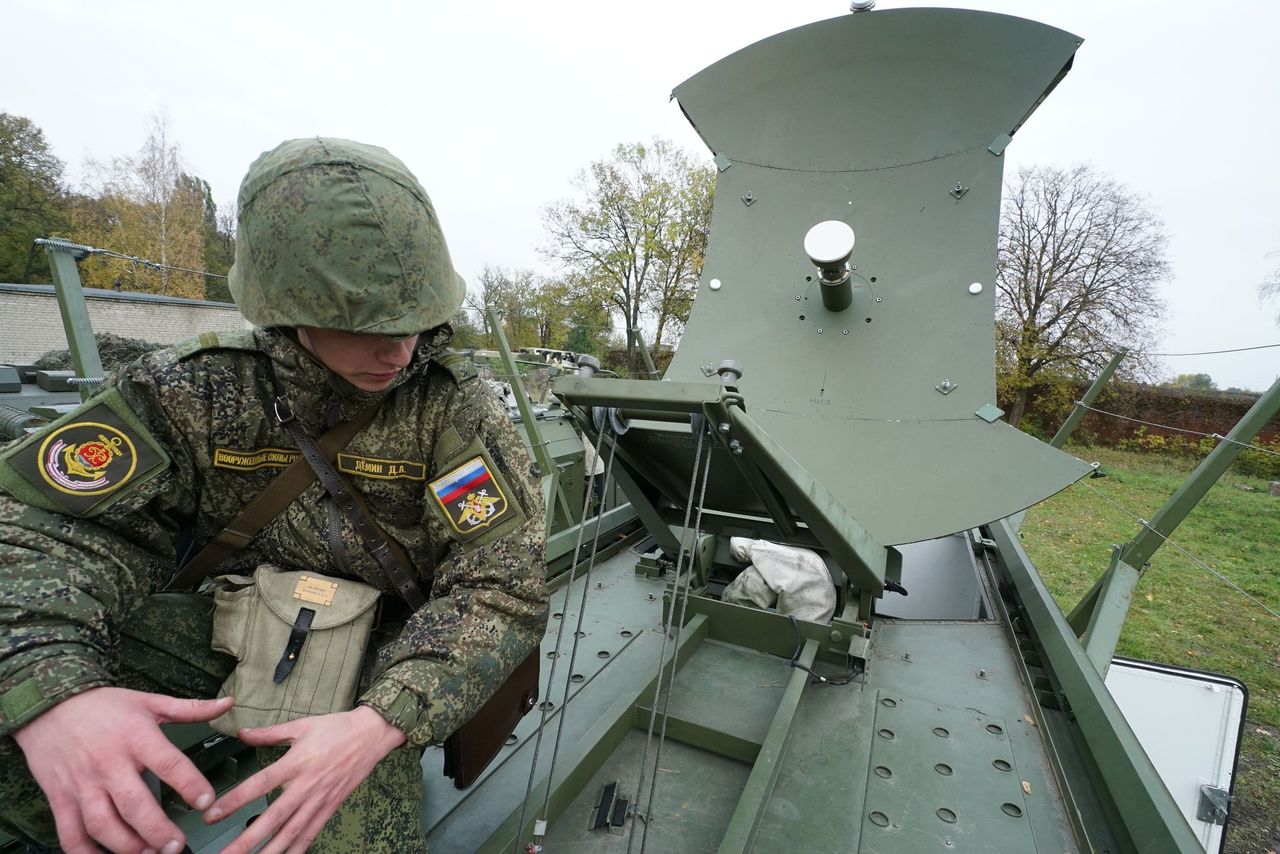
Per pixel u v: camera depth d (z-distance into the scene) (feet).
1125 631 23.52
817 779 6.68
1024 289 70.03
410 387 4.62
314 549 4.77
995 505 9.71
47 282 106.93
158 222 99.55
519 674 5.21
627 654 8.94
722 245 13.05
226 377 4.30
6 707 3.09
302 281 3.66
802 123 12.89
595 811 6.14
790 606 9.11
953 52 11.93
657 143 89.97
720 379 5.96
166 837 2.97
